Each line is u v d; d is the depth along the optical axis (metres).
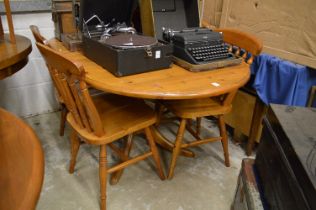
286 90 1.69
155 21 1.72
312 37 1.57
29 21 2.13
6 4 1.56
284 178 0.96
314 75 1.70
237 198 1.42
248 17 1.92
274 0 1.73
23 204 0.50
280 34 1.74
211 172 1.86
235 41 1.80
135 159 1.60
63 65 1.15
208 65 1.43
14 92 2.28
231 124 2.16
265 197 1.15
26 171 0.56
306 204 0.78
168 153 2.03
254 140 1.99
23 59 1.56
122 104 1.68
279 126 1.07
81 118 1.38
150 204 1.59
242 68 1.52
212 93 1.22
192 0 1.78
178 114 1.59
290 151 0.94
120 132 1.41
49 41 1.82
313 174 0.81
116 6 1.69
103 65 1.38
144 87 1.21
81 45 1.62
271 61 1.73
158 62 1.39
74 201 1.58
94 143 1.36
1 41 1.67
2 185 0.53
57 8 1.80
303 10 1.59
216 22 2.22
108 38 1.45
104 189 1.47
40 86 2.39
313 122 1.08
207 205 1.61
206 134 2.28
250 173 1.31
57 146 2.04
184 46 1.45
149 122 1.54
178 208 1.57
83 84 1.16
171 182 1.75
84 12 1.60
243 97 1.99
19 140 0.65
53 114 2.48
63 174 1.77
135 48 1.28
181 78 1.33
